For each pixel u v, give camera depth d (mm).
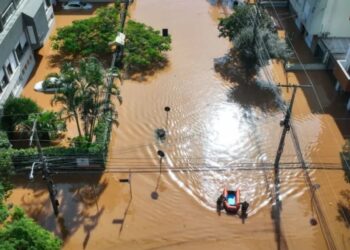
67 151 27750
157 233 24688
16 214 19781
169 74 37656
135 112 33344
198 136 31359
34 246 17344
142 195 26922
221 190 27406
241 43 36344
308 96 35156
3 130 29500
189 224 25219
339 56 35969
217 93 35562
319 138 31250
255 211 26062
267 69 38156
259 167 28938
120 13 44062
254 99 34875
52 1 47625
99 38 39500
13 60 33406
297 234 24766
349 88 32844
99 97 29328
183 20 46000
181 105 34219
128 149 30141
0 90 31078
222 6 48969
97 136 28875
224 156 29781
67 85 26094
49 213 25703
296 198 26906
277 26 44594
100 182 27750
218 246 24094
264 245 24156
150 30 41469
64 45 39125
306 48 41219
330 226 25203
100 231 24734
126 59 38219
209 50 41031
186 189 27375
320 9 37500
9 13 33250
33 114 29016
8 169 23641
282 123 25938
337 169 28719
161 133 31422
